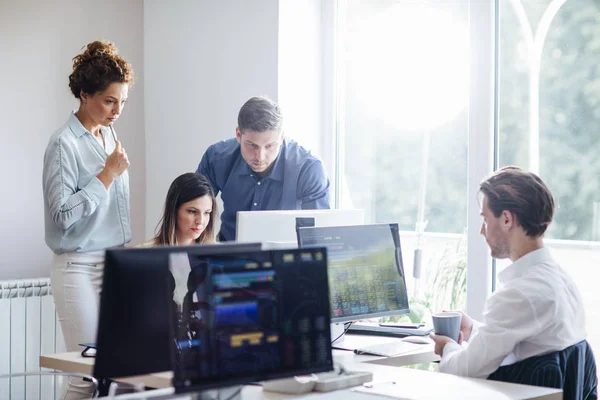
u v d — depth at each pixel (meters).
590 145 3.06
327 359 1.69
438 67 3.49
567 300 2.13
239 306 1.60
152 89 4.14
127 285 1.56
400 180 3.62
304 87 3.80
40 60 3.87
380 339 2.69
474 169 3.32
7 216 3.78
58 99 3.94
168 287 1.57
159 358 1.60
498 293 2.11
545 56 3.17
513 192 2.18
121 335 1.56
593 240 3.05
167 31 4.07
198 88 3.96
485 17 3.28
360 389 1.90
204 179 2.91
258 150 3.05
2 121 3.76
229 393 1.69
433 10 3.51
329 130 3.86
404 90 3.61
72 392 2.70
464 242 3.38
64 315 3.10
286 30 3.70
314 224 2.79
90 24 4.02
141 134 4.19
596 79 3.05
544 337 2.06
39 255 3.88
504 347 2.04
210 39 3.90
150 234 4.17
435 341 2.31
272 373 1.61
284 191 3.29
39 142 3.88
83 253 3.09
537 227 2.17
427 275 3.50
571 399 2.08
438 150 3.49
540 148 3.19
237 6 3.79
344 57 3.83
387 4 3.67
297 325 1.66
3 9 3.77
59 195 2.97
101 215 3.11
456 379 2.03
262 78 3.72
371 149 3.74
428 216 3.52
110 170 3.01
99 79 3.01
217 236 3.51
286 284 1.66
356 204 3.80
